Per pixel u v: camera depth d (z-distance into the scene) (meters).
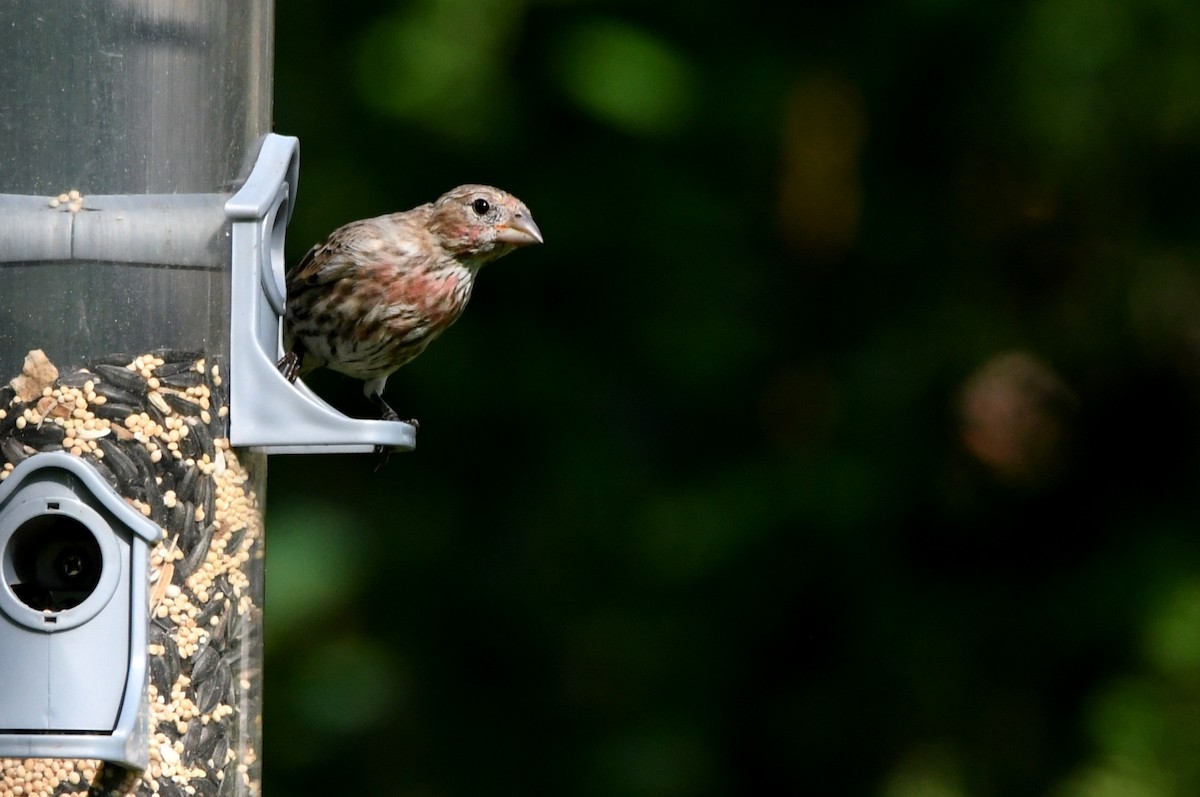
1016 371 13.02
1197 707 12.20
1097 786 12.05
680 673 12.80
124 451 6.56
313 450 6.88
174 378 6.62
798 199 13.26
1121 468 13.09
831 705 12.77
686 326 13.21
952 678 12.73
